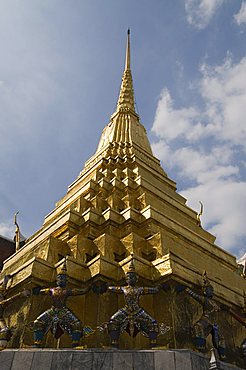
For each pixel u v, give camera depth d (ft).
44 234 83.30
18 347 52.34
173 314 53.26
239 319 61.00
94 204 88.89
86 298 59.06
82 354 44.27
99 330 53.16
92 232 77.92
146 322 48.96
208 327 52.21
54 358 44.11
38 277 58.44
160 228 78.07
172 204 97.35
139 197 91.61
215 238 100.42
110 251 68.95
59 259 70.03
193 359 42.98
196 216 102.78
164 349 45.80
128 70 178.19
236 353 60.03
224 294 63.52
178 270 57.16
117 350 44.65
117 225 78.69
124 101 159.02
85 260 69.31
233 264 89.51
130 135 136.56
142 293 51.26
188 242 81.20
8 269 77.25
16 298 55.72
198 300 53.78
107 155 120.06
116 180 97.09
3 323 54.29
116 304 57.26
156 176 114.83
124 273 58.75
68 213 80.84
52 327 49.47
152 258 67.26
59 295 51.29
